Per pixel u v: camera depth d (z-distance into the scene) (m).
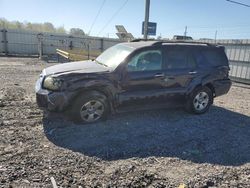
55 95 5.50
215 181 3.97
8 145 4.70
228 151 5.07
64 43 30.14
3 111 6.53
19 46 28.31
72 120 5.89
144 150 4.87
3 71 13.95
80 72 5.70
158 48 6.52
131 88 6.14
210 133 5.94
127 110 6.28
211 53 7.43
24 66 17.41
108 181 3.79
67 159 4.34
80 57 16.52
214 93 7.49
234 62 15.46
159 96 6.49
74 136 5.27
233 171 4.32
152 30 15.85
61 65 6.44
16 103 7.30
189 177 4.04
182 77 6.74
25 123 5.80
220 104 8.83
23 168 3.96
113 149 4.81
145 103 6.40
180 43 7.04
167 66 6.59
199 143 5.35
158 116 6.90
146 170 4.15
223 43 16.20
